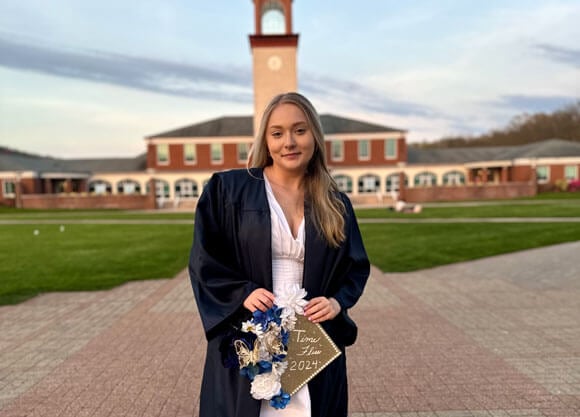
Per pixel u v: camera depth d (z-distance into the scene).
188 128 43.56
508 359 3.75
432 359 3.77
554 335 4.38
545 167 38.47
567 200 29.53
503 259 8.92
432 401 3.02
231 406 1.52
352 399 3.06
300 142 1.64
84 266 8.65
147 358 3.88
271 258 1.57
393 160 41.06
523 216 18.41
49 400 3.11
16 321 5.08
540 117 77.88
